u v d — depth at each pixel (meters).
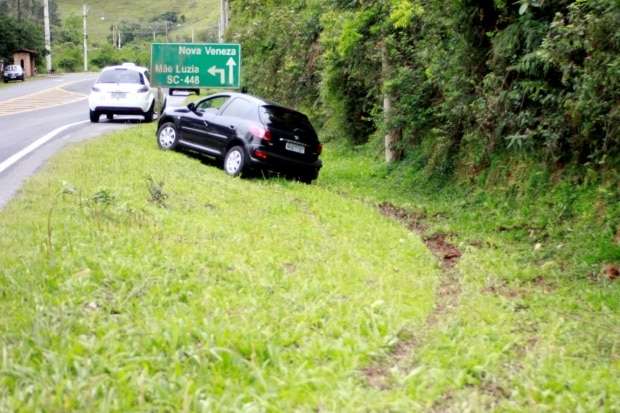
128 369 4.25
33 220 7.28
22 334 4.51
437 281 7.41
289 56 23.67
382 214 11.31
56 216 7.52
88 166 11.24
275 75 25.34
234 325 5.12
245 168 12.91
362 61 16.34
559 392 4.61
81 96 37.44
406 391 4.48
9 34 64.56
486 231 10.17
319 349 4.94
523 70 10.52
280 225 9.08
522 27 10.41
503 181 11.27
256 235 8.21
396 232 9.59
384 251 8.42
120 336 4.75
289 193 11.84
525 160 10.95
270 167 12.95
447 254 8.84
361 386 4.54
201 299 5.64
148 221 7.83
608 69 8.13
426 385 4.59
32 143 14.65
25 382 3.96
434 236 9.98
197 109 14.51
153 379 4.15
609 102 8.77
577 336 5.77
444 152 13.02
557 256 8.62
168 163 12.78
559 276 7.79
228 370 4.50
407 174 13.93
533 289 7.28
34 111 25.16
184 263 6.41
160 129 15.16
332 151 18.98
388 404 4.21
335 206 10.98
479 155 11.86
